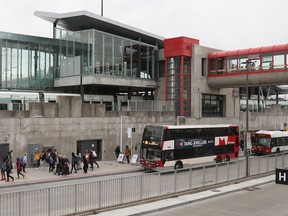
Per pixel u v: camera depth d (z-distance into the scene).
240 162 27.27
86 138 35.50
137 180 18.72
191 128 32.72
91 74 43.53
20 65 44.69
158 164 30.03
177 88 48.97
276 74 44.66
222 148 35.97
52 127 32.91
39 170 29.88
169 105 45.09
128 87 51.00
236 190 23.03
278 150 46.75
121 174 29.72
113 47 46.41
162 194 20.14
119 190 17.80
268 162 30.41
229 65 48.81
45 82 47.06
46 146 32.41
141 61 50.81
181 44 48.44
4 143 29.91
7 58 43.56
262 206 19.05
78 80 44.59
